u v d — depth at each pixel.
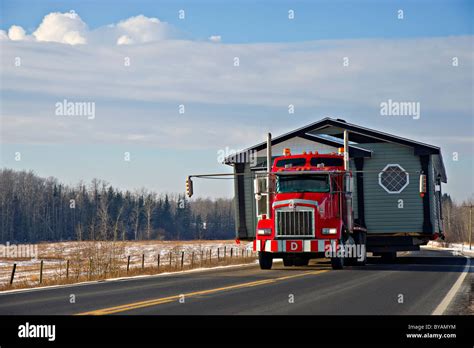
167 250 67.19
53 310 11.95
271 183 24.86
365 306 12.34
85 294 15.20
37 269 39.94
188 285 17.23
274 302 12.92
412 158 31.80
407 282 17.92
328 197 24.17
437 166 35.50
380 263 30.55
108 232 31.36
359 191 32.22
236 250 61.56
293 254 24.53
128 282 19.23
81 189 131.75
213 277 20.50
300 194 24.23
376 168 32.22
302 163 25.36
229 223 173.75
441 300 13.51
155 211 151.88
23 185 131.88
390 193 31.92
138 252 64.69
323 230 23.78
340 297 13.88
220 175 26.25
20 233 122.25
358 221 29.53
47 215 125.06
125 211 140.12
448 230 149.50
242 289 15.74
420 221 31.55
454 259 35.91
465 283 17.69
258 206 24.98
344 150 25.27
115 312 11.45
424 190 25.33
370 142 32.59
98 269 28.70
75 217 128.25
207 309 11.83
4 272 36.88
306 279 19.02
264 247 24.31
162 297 13.98
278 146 33.34
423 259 36.12
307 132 34.00
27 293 16.08
